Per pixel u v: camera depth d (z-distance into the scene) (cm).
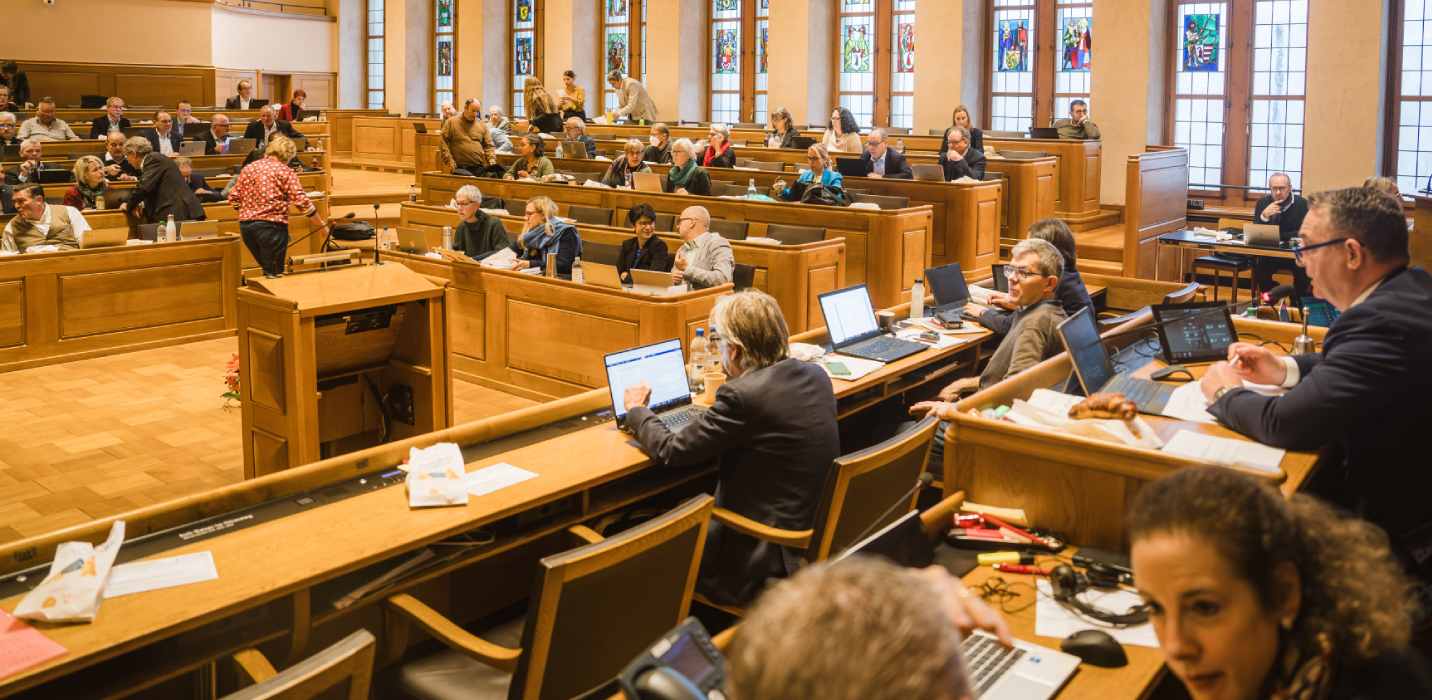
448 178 1205
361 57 2302
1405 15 1191
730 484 374
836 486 335
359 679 227
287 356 497
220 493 322
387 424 557
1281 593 140
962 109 1170
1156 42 1362
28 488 554
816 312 823
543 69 2030
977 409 334
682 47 1819
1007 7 1531
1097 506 292
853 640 87
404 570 315
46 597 257
